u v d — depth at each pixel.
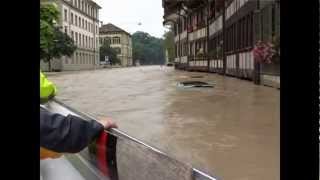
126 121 9.64
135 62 103.56
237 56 27.27
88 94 17.41
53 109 2.92
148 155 2.25
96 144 2.57
